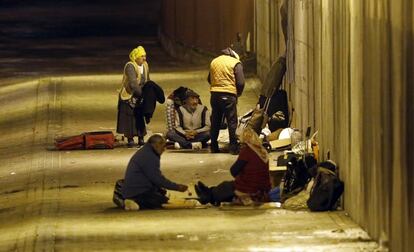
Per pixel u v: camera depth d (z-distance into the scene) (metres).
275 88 59.22
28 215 45.16
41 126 68.12
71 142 60.34
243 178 44.81
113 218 43.00
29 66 99.19
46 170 55.09
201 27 93.94
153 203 44.78
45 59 105.25
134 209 44.66
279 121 58.78
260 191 44.94
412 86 33.25
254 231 39.78
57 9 142.62
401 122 34.56
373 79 38.41
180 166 54.66
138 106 59.81
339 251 36.59
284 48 62.47
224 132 61.97
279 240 38.25
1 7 146.12
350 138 42.19
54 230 40.97
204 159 56.38
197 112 59.81
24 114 72.88
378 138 37.59
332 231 39.59
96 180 52.19
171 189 44.75
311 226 40.50
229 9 83.81
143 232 40.09
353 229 39.84
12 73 94.00
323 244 37.62
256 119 57.34
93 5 144.38
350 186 42.12
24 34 126.88
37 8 144.25
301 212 43.22
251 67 76.94
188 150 59.12
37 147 61.69
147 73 60.00
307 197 44.38
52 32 128.12
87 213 44.34
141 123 60.09
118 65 98.38
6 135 67.44
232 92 57.19
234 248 37.31
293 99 58.69
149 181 44.72
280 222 41.22
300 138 55.53
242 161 44.66
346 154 43.00
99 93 78.62
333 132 45.81
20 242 39.78
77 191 49.78
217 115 57.62
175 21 105.62
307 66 53.34
